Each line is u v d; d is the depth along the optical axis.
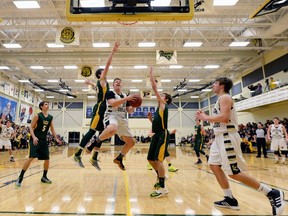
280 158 7.85
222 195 2.93
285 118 10.35
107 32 10.73
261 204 2.50
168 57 10.55
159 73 16.61
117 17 2.85
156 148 2.90
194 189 3.30
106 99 3.12
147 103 23.58
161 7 2.86
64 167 5.77
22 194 2.95
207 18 9.56
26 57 11.67
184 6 2.86
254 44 11.71
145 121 23.23
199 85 19.83
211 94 21.08
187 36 11.12
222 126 2.30
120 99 2.88
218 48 10.91
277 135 6.85
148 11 2.84
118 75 17.06
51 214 2.14
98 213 2.18
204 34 11.08
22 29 10.44
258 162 6.96
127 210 2.28
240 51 12.05
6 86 15.60
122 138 3.29
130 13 2.85
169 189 3.30
